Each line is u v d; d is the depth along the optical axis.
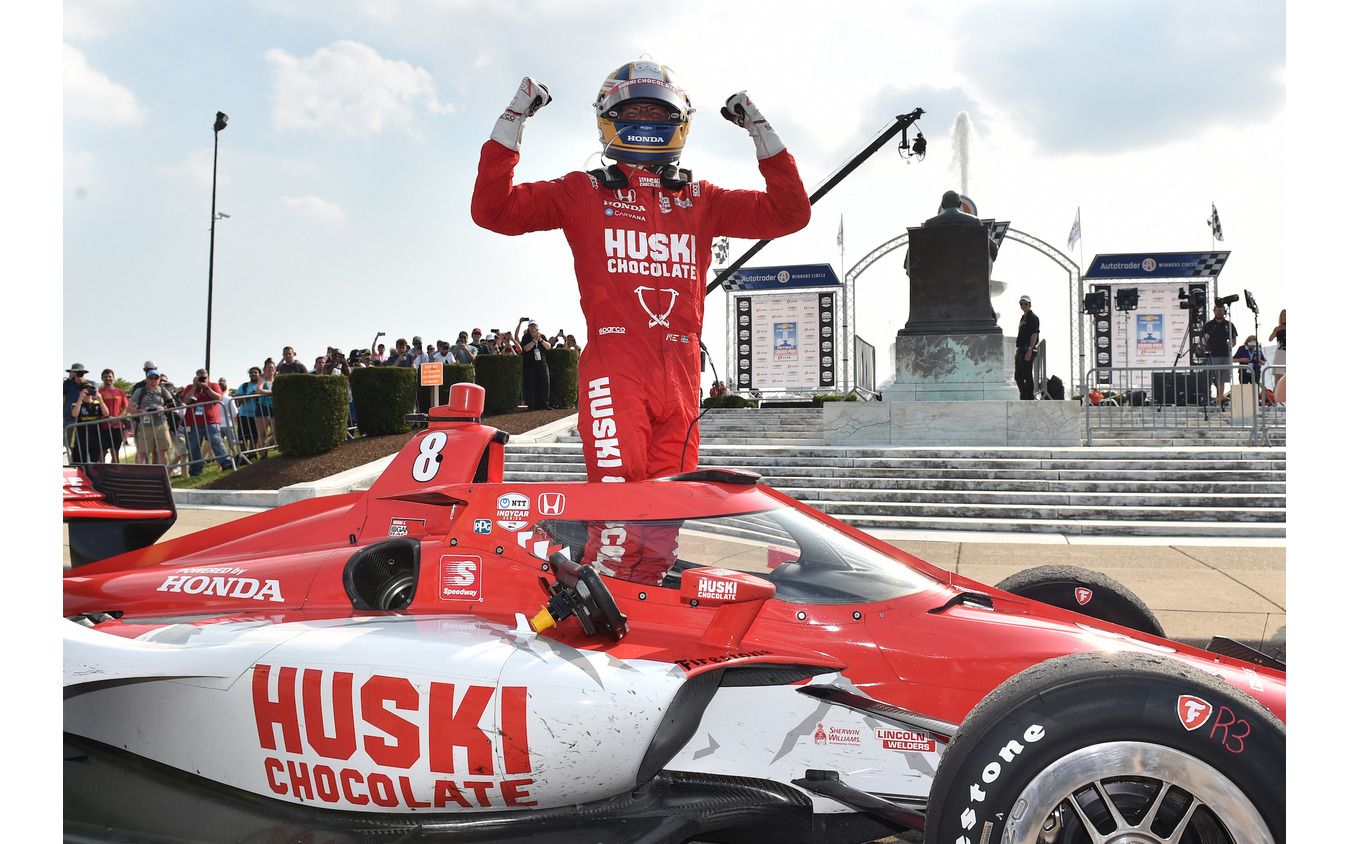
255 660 2.81
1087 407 13.70
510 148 3.74
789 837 2.92
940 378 14.41
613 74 3.89
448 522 3.79
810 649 2.87
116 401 14.52
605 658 2.71
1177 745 2.01
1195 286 27.34
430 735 2.63
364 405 15.04
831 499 11.36
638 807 2.81
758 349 29.44
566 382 18.61
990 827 2.08
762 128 3.96
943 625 2.90
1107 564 7.68
